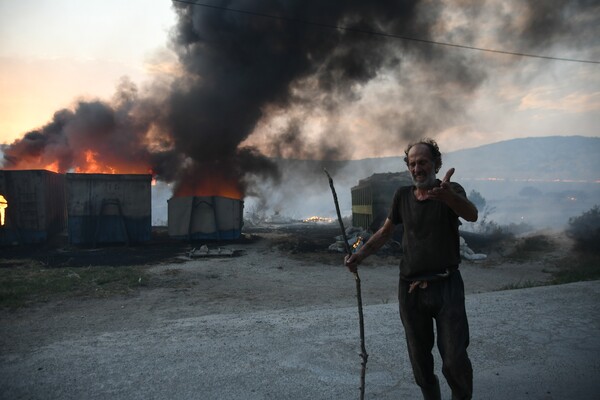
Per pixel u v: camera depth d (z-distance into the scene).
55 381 3.23
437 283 2.31
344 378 3.24
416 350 2.44
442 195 2.06
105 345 4.02
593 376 3.23
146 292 9.83
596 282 6.19
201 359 3.61
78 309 8.12
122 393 3.02
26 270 12.12
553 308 4.92
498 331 4.21
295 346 3.89
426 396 2.54
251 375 3.29
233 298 9.39
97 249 16.97
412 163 2.35
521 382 3.15
